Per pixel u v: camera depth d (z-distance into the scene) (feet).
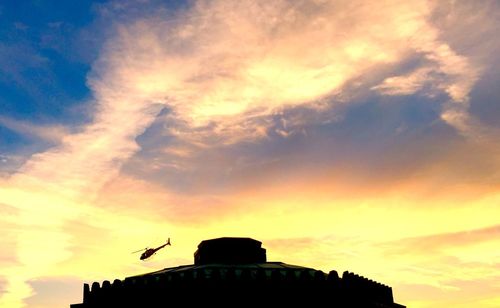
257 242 146.20
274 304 115.44
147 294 120.06
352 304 119.34
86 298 129.59
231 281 116.37
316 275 119.85
